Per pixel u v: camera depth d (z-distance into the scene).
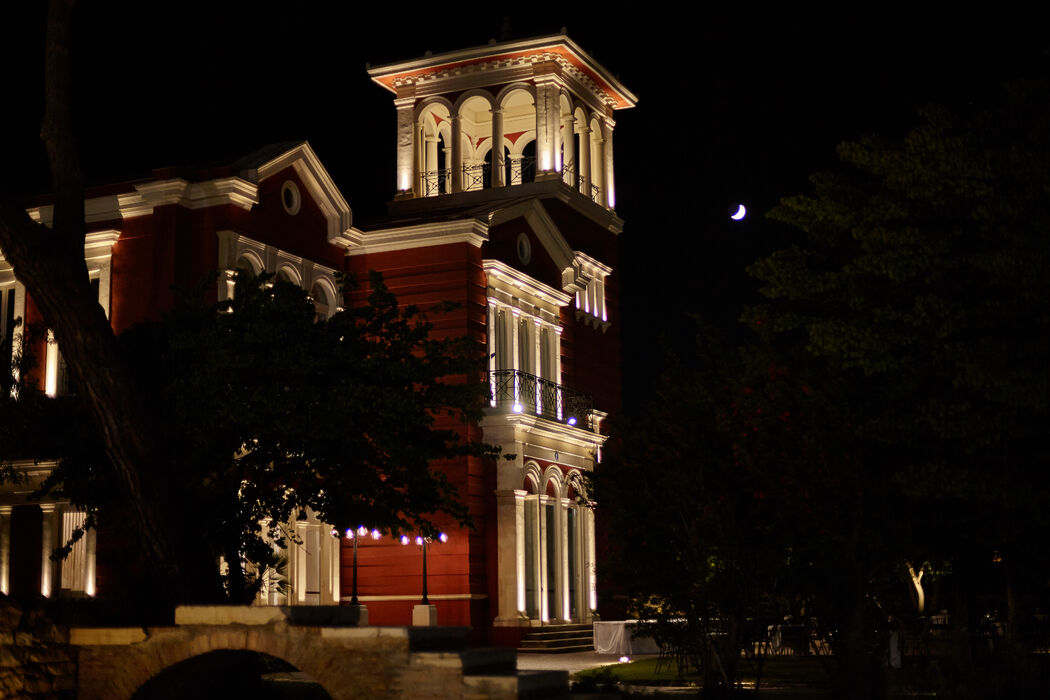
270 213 31.42
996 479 16.67
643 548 18.25
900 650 19.94
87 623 14.74
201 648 13.12
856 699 16.62
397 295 33.94
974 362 16.34
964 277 17.61
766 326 18.44
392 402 20.09
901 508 17.69
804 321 18.33
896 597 22.08
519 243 36.53
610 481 18.66
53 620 14.47
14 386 21.69
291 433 19.44
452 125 42.09
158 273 29.73
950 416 16.80
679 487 17.58
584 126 43.50
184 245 29.94
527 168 45.97
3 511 29.39
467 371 22.22
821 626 18.02
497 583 32.50
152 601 16.20
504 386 34.00
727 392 18.11
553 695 13.43
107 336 16.14
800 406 17.53
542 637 32.28
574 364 40.00
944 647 20.30
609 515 18.69
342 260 34.41
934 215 17.89
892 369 17.59
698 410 18.19
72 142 16.28
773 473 17.20
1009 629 18.20
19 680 12.95
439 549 32.16
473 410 22.58
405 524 21.23
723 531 17.22
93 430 19.34
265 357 19.89
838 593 16.97
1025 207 16.62
